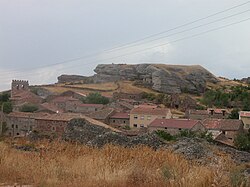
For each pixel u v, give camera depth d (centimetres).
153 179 1214
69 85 18788
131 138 3612
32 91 16962
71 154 1836
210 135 7194
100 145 3366
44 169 1412
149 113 10194
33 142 3172
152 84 18700
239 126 8775
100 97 14438
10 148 1947
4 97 13238
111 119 10575
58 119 7675
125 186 1163
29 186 1198
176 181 1134
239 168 1211
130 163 1541
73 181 1241
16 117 9612
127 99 14862
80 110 12631
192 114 11319
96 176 1311
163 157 1681
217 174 1088
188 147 2967
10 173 1330
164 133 6569
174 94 15362
